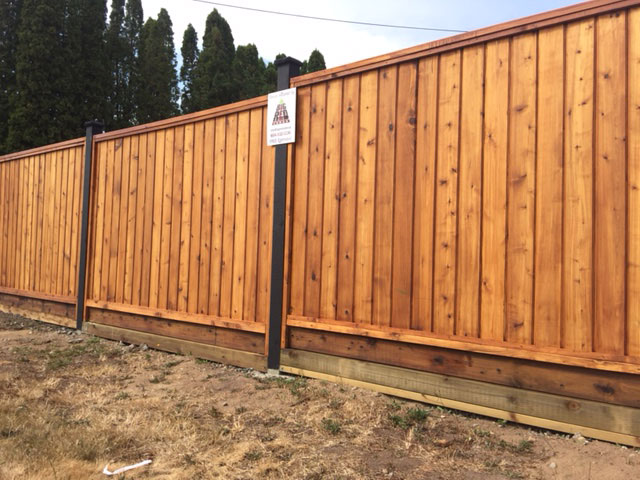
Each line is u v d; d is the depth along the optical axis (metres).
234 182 5.71
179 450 3.45
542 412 3.56
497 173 3.81
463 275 3.95
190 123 6.25
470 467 3.11
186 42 32.06
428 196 4.17
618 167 3.30
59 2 19.52
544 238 3.57
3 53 18.80
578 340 3.40
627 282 3.24
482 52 3.93
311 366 4.87
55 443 3.41
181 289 6.17
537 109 3.64
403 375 4.27
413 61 4.32
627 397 3.23
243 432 3.79
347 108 4.75
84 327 7.39
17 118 18.27
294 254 5.08
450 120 4.08
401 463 3.19
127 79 25.58
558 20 3.55
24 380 5.10
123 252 6.96
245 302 5.50
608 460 3.05
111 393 4.83
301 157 5.08
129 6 28.08
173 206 6.35
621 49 3.31
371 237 4.51
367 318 4.50
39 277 8.39
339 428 3.78
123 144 7.11
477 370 3.88
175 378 5.29
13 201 9.11
